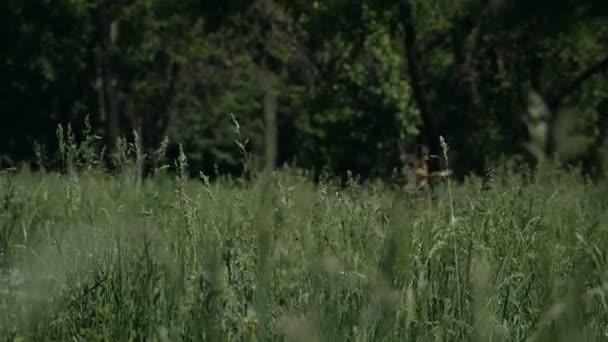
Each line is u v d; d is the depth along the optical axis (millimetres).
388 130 59375
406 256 5496
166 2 48125
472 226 6820
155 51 74062
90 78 73562
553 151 6328
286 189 8234
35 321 5902
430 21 43312
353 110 60125
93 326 5871
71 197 8812
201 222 7375
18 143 76750
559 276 6555
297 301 5980
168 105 77250
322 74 62688
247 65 69188
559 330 4980
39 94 75750
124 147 8977
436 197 9773
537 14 38375
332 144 61281
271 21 63719
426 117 41969
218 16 45875
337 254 6898
